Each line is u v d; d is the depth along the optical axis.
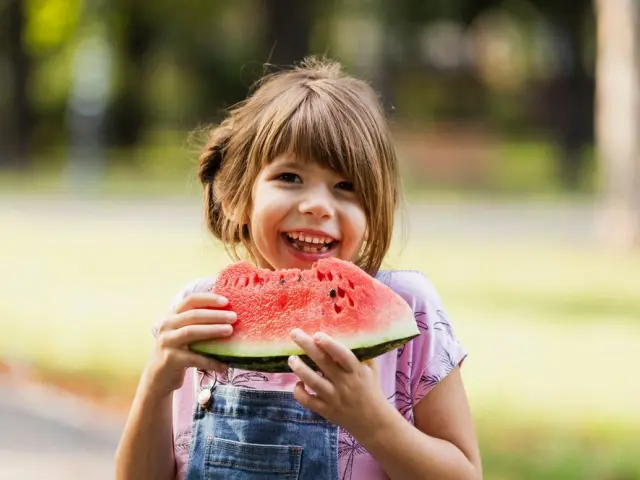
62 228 22.56
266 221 3.24
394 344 3.01
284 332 3.00
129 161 41.91
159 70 46.09
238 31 44.09
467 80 48.66
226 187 3.48
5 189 31.33
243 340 2.97
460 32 48.72
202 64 44.41
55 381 9.09
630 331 11.72
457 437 3.15
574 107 40.44
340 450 3.12
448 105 48.44
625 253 18.97
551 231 22.47
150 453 3.12
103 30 43.44
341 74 3.71
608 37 19.86
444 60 48.78
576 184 35.03
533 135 45.44
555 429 7.62
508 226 23.42
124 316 12.40
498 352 10.49
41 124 47.16
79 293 14.16
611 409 8.30
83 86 43.25
